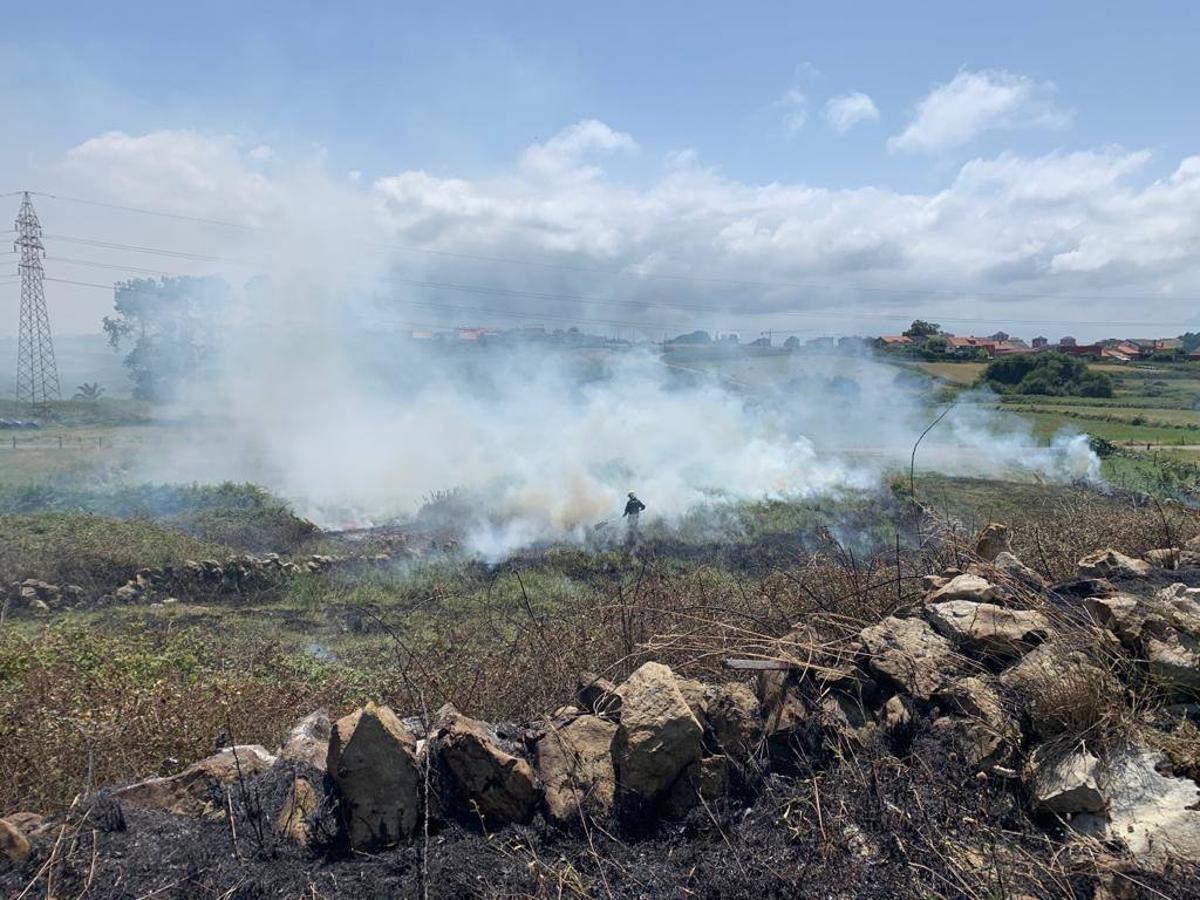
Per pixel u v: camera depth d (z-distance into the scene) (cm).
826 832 386
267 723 625
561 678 591
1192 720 423
